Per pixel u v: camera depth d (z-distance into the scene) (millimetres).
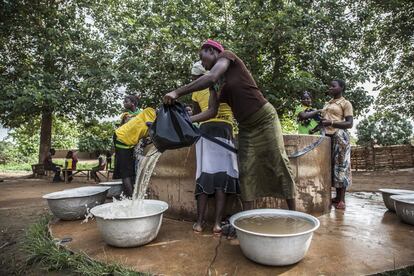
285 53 8562
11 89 9453
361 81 9250
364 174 12227
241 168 2719
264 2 7840
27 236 3123
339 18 8992
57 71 11508
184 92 2266
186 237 2715
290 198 2646
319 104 8133
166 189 3543
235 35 7902
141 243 2490
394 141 18594
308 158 3371
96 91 9617
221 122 2906
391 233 2777
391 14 11555
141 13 9109
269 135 2621
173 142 2232
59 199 3248
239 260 2213
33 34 11125
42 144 12508
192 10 8672
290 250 2012
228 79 2553
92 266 2236
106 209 2775
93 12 12172
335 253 2311
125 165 4098
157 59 8289
